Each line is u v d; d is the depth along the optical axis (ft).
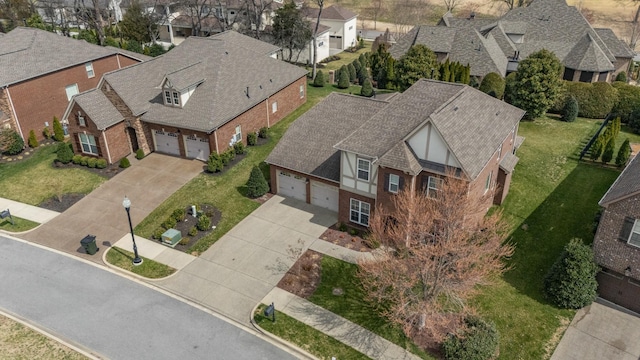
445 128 79.87
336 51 237.66
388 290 77.92
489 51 162.91
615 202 68.74
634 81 180.86
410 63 150.41
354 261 85.15
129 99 118.42
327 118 103.76
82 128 116.06
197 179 111.55
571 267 73.10
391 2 335.06
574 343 68.39
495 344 66.03
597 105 139.64
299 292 78.84
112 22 256.11
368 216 91.56
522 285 79.25
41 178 113.91
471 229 67.00
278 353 68.18
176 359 67.36
